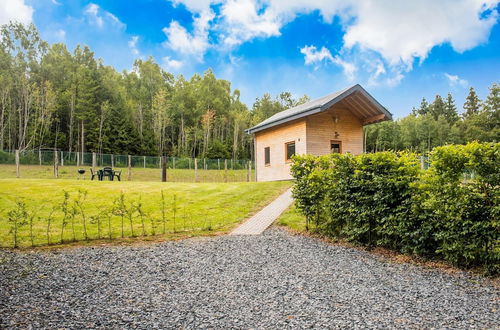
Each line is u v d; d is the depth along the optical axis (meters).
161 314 3.34
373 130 59.16
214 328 3.01
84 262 5.30
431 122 60.97
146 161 26.64
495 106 47.22
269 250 6.14
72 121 47.66
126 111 53.53
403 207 5.66
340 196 7.02
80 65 56.00
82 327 3.00
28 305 3.51
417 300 3.74
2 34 51.47
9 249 6.06
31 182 13.57
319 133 15.40
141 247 6.34
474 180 4.83
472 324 3.10
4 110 46.06
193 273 4.79
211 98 69.44
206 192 12.55
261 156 18.70
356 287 4.20
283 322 3.14
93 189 12.70
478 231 4.66
